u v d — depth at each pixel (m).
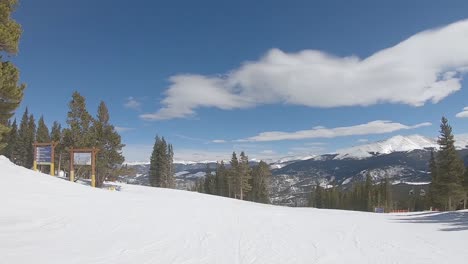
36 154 37.66
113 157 47.12
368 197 88.12
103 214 18.92
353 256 10.76
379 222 21.56
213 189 93.88
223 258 10.27
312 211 31.86
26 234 12.80
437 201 53.41
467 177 50.97
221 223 18.53
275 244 12.71
